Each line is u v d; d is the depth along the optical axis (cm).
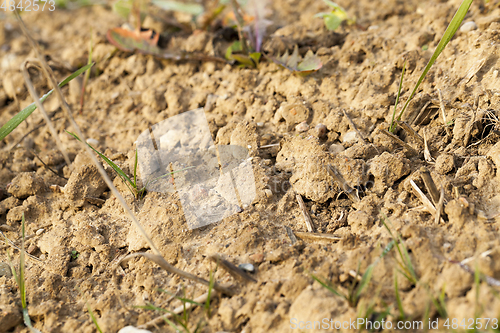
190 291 48
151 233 50
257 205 51
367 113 53
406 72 54
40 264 50
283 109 54
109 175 53
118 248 50
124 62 61
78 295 49
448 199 49
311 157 51
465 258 47
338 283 47
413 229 48
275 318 46
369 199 50
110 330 47
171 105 57
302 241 49
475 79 52
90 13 76
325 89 55
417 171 50
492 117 50
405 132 52
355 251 48
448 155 50
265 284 48
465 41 54
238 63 58
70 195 52
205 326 47
